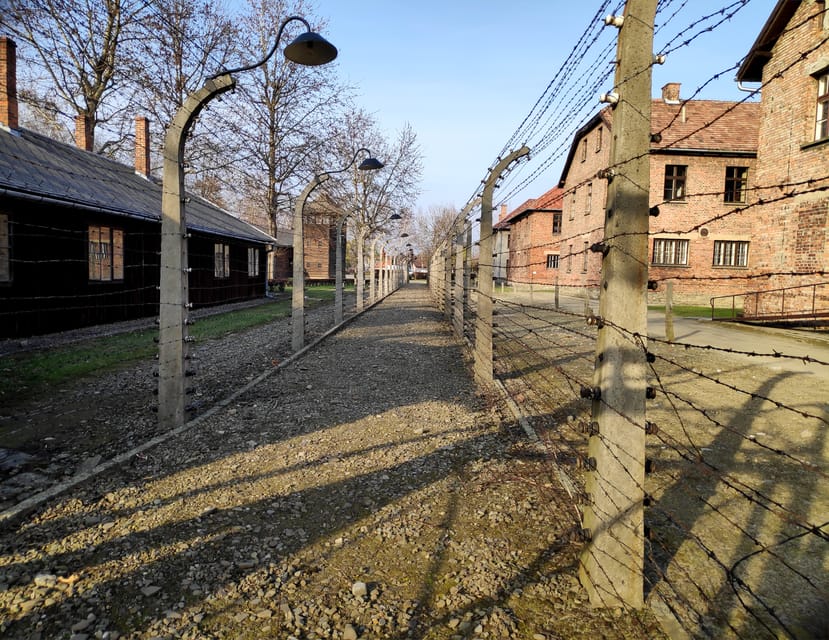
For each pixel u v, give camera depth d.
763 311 13.90
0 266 10.27
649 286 2.48
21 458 4.44
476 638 2.45
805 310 12.41
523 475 4.23
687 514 3.62
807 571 2.96
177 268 5.26
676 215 22.92
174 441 4.94
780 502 3.78
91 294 12.72
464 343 11.12
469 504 3.75
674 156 22.67
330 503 3.75
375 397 6.68
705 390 7.13
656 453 4.73
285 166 29.55
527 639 2.44
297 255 10.02
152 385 6.99
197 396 6.60
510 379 7.78
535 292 32.03
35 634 2.43
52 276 11.45
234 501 3.76
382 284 27.31
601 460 2.59
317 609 2.64
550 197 36.09
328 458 4.57
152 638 2.42
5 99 13.12
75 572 2.90
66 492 3.85
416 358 9.55
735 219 22.92
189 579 2.86
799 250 12.77
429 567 3.01
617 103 2.46
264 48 27.72
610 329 2.50
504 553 3.14
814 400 6.55
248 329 13.46
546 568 2.99
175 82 22.05
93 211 11.62
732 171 23.03
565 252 30.94
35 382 7.09
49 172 11.95
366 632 2.49
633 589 2.62
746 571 2.96
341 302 14.01
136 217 13.34
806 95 12.52
